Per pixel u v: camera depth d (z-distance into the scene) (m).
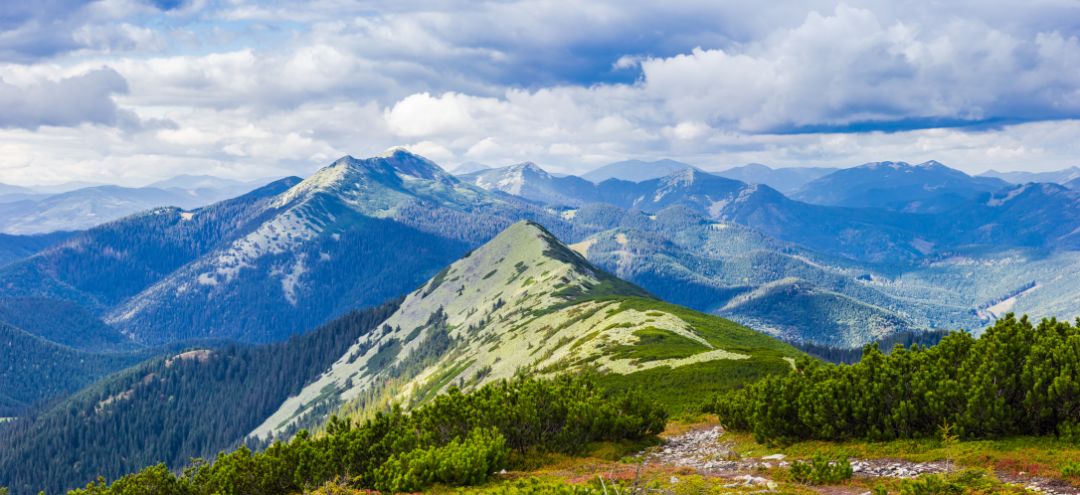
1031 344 31.14
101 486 37.03
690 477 28.75
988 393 29.33
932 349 34.66
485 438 35.84
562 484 26.17
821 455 30.14
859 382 33.97
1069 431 26.73
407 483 31.83
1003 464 25.58
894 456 29.47
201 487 36.75
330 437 37.91
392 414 40.25
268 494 35.47
